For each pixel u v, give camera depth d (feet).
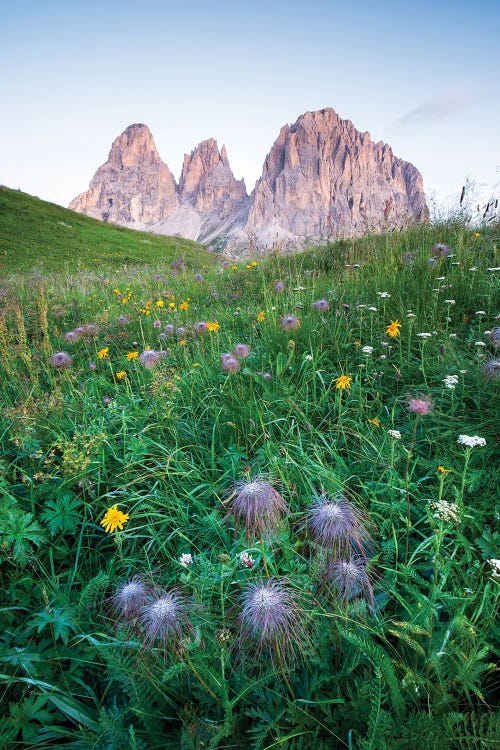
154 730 5.84
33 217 89.97
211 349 15.76
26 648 7.02
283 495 9.03
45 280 35.60
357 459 10.43
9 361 16.65
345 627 6.20
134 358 14.28
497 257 18.71
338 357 14.28
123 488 9.54
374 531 8.06
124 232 103.45
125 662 6.14
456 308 16.38
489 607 6.54
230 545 8.43
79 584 8.37
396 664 5.72
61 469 10.31
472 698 5.97
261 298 23.04
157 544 8.84
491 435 10.12
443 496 8.84
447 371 12.31
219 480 9.81
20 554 8.03
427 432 10.53
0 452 11.23
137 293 31.04
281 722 5.74
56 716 6.45
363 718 5.45
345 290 19.30
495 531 8.07
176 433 11.64
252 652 5.97
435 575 6.23
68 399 13.51
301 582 6.72
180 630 5.91
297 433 11.39
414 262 19.95
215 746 5.24
